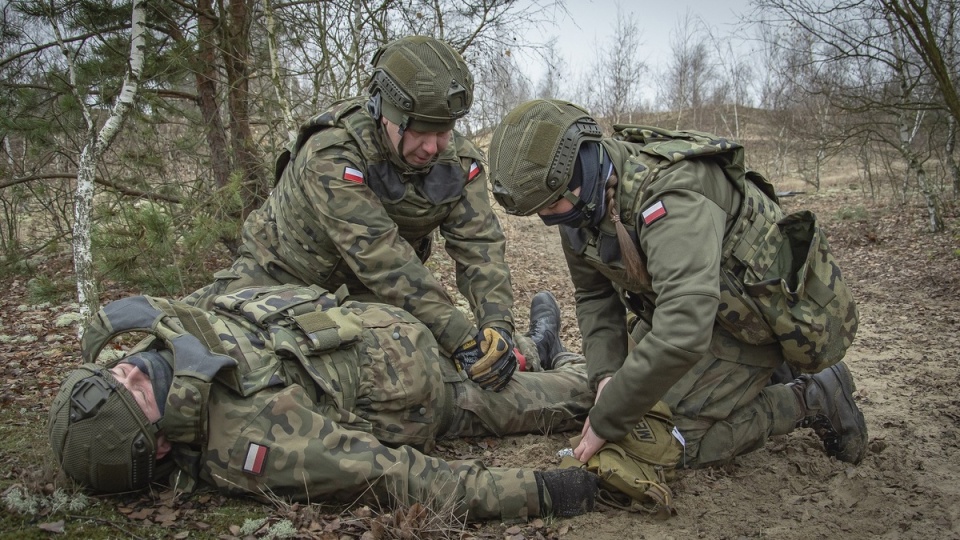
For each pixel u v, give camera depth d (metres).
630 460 2.34
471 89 2.71
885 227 11.73
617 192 2.21
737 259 2.30
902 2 9.83
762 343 2.47
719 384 2.52
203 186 6.57
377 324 2.55
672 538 2.21
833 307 2.37
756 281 2.31
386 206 2.80
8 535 1.99
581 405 2.98
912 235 10.78
